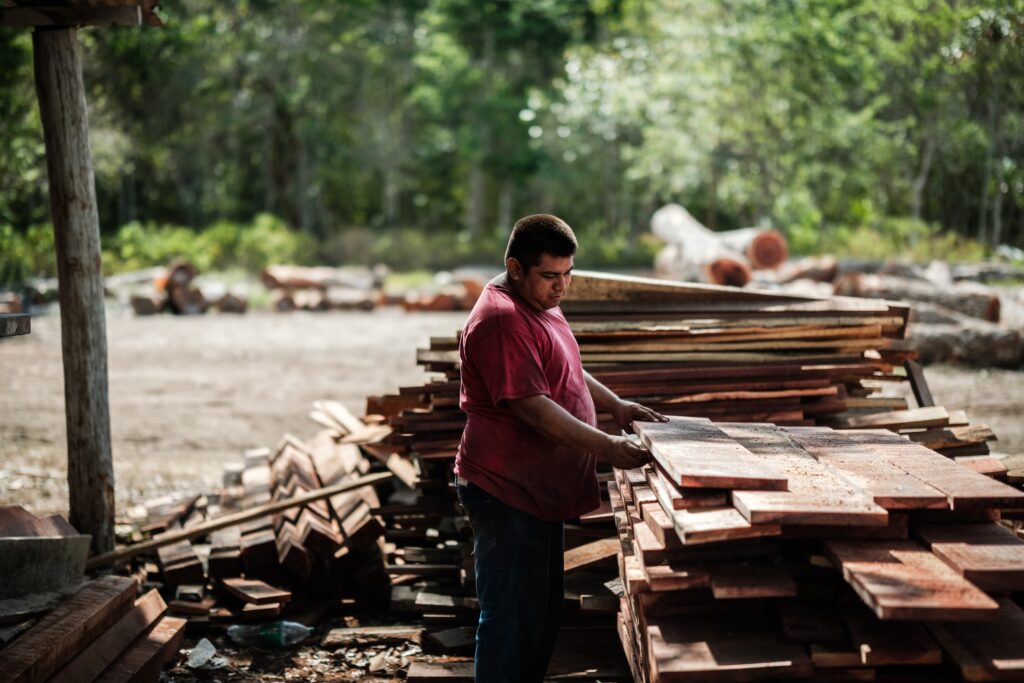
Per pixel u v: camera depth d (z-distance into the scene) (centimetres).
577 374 323
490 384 300
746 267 1658
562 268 303
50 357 1327
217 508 582
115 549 514
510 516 312
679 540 257
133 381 1162
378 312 1956
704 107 2559
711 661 240
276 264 2741
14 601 384
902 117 2248
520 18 3128
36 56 492
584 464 323
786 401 461
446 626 438
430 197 4181
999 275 1791
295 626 448
